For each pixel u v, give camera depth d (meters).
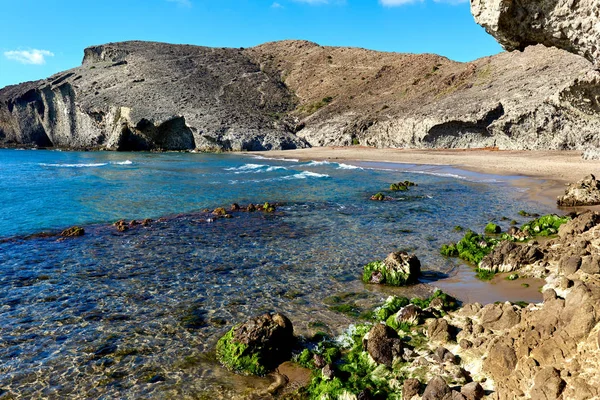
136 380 7.52
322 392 6.92
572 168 35.59
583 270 9.86
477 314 8.73
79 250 15.79
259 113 102.50
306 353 8.13
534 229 16.20
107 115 94.00
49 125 106.38
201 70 123.75
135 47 132.75
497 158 47.72
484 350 7.13
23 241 17.14
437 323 8.28
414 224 19.67
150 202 26.56
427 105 75.50
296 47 158.00
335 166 50.56
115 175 42.53
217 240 17.23
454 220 20.25
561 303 6.27
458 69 93.75
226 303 10.85
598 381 4.72
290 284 12.17
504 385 5.80
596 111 35.25
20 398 7.02
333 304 10.74
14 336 9.12
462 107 63.12
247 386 7.36
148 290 11.76
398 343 7.73
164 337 9.08
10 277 12.80
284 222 20.62
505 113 55.66
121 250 15.78
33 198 27.75
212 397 7.03
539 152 49.19
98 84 106.56
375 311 10.18
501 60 83.81
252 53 154.75
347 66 129.50
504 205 23.31
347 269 13.44
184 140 89.94
